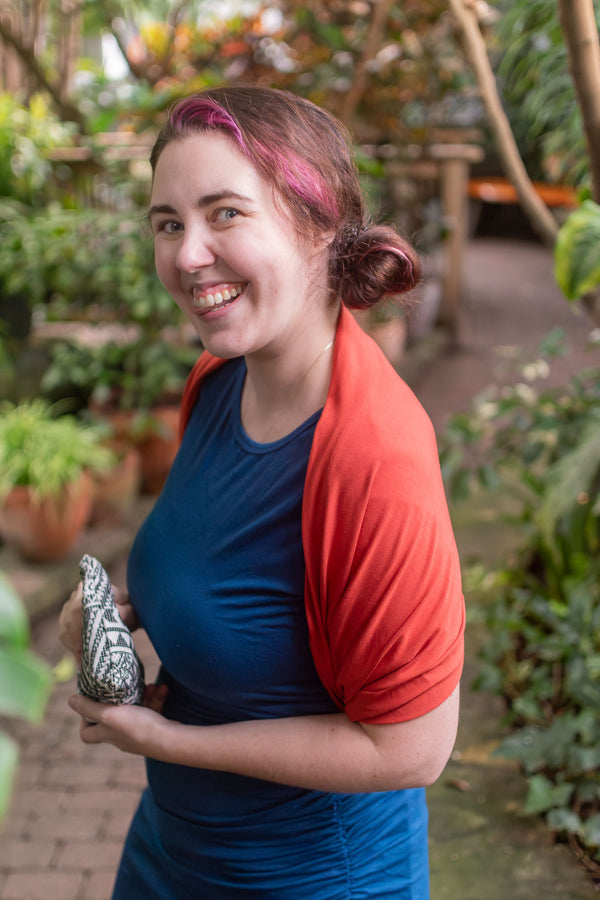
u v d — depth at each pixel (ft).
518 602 9.21
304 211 2.78
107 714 3.18
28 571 10.76
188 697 3.34
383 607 2.62
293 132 2.79
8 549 11.27
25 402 12.42
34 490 10.37
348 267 2.96
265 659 3.00
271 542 2.98
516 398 9.55
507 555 10.61
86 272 12.89
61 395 14.49
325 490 2.70
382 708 2.72
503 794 6.86
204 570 3.10
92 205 16.06
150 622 3.28
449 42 17.35
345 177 2.96
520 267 31.65
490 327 23.66
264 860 3.26
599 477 8.33
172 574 3.19
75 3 16.52
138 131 13.83
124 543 11.85
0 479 10.52
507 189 27.68
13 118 14.82
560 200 25.72
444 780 7.04
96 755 8.14
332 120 3.00
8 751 1.40
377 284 2.94
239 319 2.83
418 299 3.27
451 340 22.30
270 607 2.98
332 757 2.82
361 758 2.79
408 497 2.63
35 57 16.11
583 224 6.25
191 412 3.78
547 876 6.02
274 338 2.92
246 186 2.68
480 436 9.50
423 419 2.93
